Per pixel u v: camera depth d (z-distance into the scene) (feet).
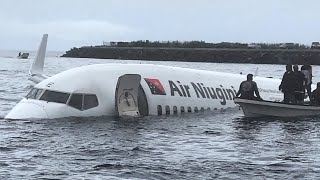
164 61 477.77
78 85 68.28
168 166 42.39
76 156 45.44
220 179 38.50
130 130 60.34
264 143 54.13
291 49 463.83
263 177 39.24
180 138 56.49
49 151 47.37
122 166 41.98
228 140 55.83
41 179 37.22
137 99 71.97
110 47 548.31
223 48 507.30
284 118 75.92
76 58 544.21
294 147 51.83
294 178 39.01
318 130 63.77
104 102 69.21
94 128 60.44
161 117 72.18
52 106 66.33
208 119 72.79
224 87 87.66
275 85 102.12
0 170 39.68
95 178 37.86
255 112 76.13
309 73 82.23
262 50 459.32
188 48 506.48
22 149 48.08
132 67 75.31
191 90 80.07
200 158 45.88
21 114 65.21
